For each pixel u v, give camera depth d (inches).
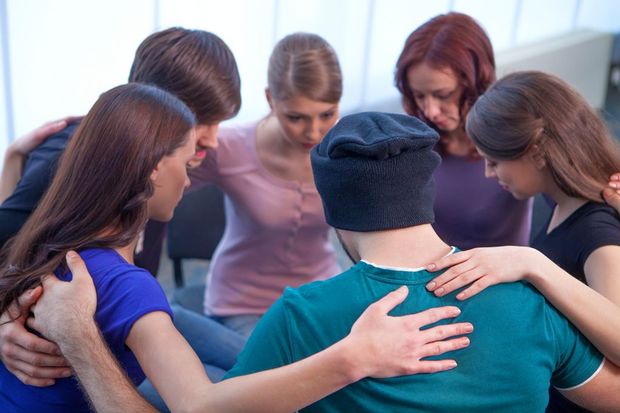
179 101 50.8
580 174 53.2
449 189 77.0
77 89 95.0
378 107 128.1
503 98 55.6
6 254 52.7
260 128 76.8
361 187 40.6
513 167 56.5
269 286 82.5
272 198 77.2
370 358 38.5
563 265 52.7
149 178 47.8
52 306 44.7
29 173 60.5
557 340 42.3
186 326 69.3
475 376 40.2
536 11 144.3
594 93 157.9
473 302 41.2
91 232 47.5
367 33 119.9
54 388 47.9
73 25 92.0
